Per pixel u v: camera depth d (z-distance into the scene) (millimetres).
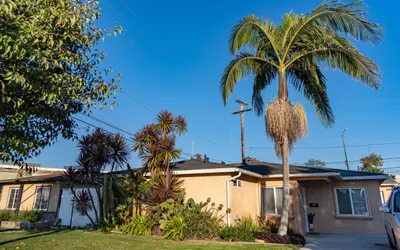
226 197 11836
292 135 10172
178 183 12359
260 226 12633
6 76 3727
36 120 5121
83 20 4793
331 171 13992
